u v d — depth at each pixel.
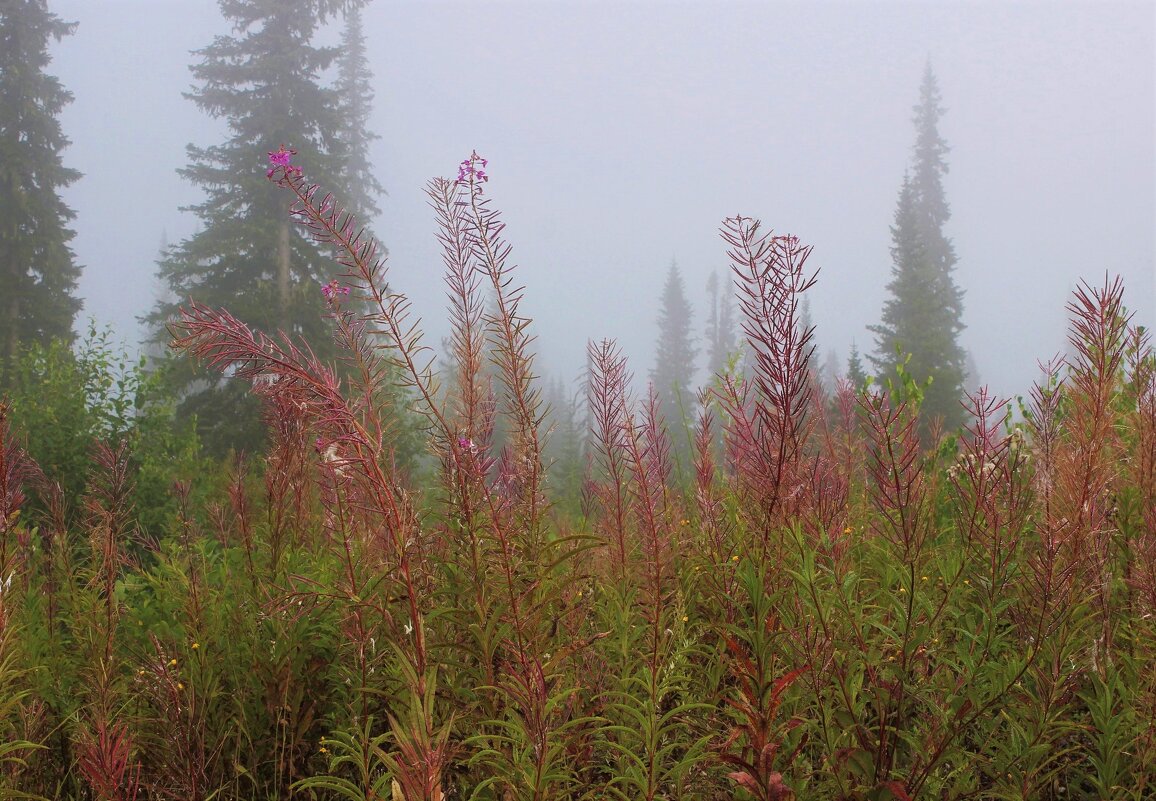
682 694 2.43
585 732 2.16
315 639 2.87
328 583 2.78
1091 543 2.30
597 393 2.83
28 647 2.82
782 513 2.48
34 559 3.58
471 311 2.75
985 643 2.14
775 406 2.41
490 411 2.76
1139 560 2.51
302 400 2.10
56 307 29.12
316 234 2.35
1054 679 2.04
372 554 2.72
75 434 8.23
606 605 2.89
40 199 29.97
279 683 2.67
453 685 2.30
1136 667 2.32
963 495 2.50
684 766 2.02
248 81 27.91
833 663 2.10
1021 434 3.02
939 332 41.41
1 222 28.91
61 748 2.78
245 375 2.08
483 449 2.60
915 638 2.11
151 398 9.88
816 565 2.42
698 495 3.11
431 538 2.58
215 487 6.36
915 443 2.35
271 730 2.77
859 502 3.56
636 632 2.41
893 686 2.13
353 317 2.36
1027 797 2.07
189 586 3.13
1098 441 2.38
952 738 2.03
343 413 2.08
